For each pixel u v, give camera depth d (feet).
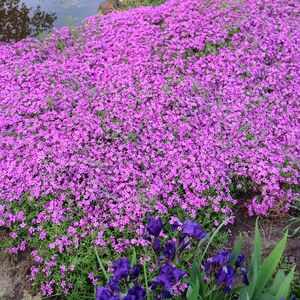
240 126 4.48
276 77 5.00
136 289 2.16
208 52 5.29
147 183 3.90
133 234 3.61
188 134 4.32
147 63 5.01
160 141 4.24
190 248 3.54
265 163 4.15
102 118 4.43
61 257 3.48
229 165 4.18
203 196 3.91
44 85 4.79
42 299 3.35
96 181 3.84
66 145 4.07
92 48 5.45
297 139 4.41
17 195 3.79
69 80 4.92
